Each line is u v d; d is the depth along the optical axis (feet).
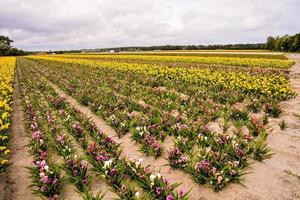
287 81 49.70
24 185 16.83
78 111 31.89
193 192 15.05
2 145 21.71
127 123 26.02
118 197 14.93
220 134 20.85
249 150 18.58
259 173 16.43
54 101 37.93
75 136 24.03
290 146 20.02
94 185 16.40
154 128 24.02
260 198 13.96
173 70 70.59
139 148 21.71
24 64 145.28
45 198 15.37
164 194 13.71
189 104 32.48
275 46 296.10
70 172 16.51
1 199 15.19
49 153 21.12
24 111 34.04
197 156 17.40
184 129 22.52
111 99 38.11
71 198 15.24
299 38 261.65
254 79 51.88
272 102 32.22
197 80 51.52
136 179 15.75
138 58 163.84
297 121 26.27
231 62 109.29
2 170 17.62
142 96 40.52
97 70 87.71
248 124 23.68
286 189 14.53
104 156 17.98
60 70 92.99
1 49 381.60
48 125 26.63
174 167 17.90
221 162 16.33
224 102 35.09
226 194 14.60
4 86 45.98
